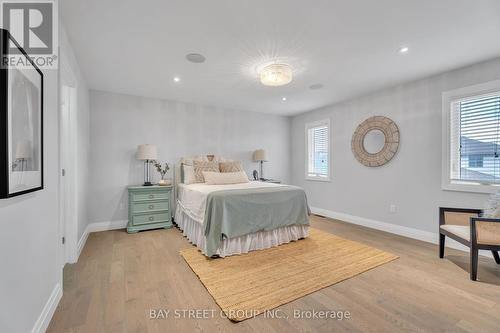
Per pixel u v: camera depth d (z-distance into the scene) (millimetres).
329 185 4723
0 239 1027
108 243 3137
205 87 3604
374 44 2342
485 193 2697
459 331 1490
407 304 1775
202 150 4637
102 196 3754
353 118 4223
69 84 2482
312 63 2768
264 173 5395
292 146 5707
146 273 2271
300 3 1739
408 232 3422
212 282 2080
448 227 2541
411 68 2918
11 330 1107
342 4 1755
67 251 2486
